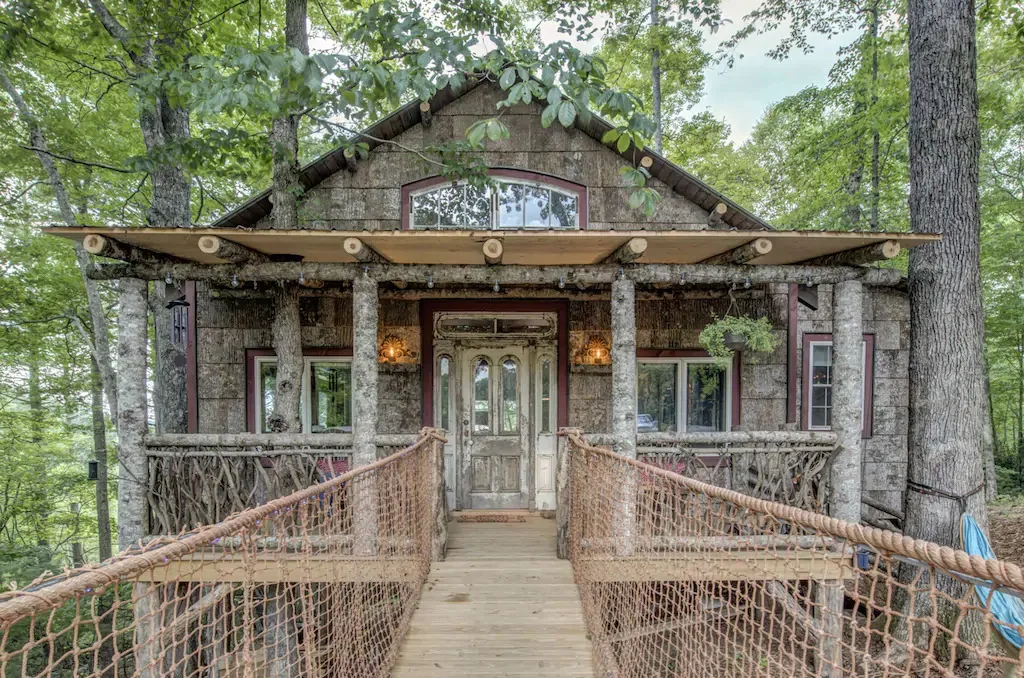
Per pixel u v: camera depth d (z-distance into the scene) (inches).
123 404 167.2
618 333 175.0
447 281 174.9
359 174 244.5
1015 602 69.2
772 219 645.3
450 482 253.1
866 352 246.8
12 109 322.7
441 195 248.2
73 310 417.1
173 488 171.5
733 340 212.8
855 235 150.5
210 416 237.9
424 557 170.7
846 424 174.7
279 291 201.0
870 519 234.4
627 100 139.9
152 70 195.3
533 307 249.8
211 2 257.6
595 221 247.8
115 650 49.6
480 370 256.4
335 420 247.9
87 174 359.9
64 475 460.8
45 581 45.7
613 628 137.0
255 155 231.9
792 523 63.8
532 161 247.8
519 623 144.9
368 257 163.0
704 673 87.3
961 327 188.1
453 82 155.6
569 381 248.8
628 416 173.5
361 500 153.1
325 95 168.6
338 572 115.9
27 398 463.5
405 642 136.4
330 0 282.0
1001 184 449.1
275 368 242.8
